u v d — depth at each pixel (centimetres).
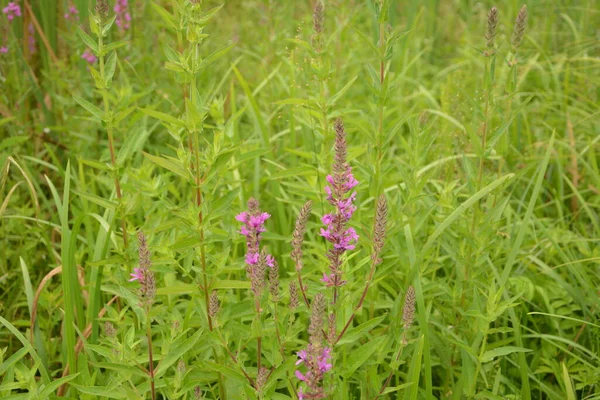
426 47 291
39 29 215
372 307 159
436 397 163
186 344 137
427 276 178
